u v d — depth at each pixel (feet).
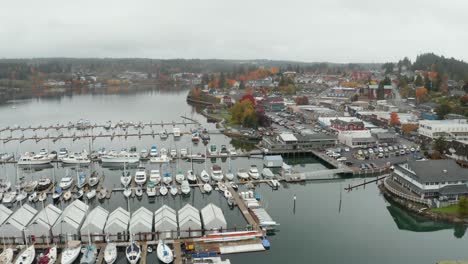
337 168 415.23
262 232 260.83
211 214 266.36
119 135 590.96
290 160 483.51
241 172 395.34
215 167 395.96
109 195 337.11
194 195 343.87
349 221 297.74
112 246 235.40
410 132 570.87
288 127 634.43
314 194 357.41
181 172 395.34
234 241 250.37
